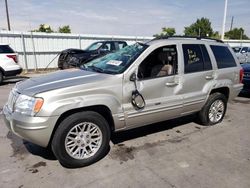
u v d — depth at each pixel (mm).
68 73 3773
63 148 3107
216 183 2926
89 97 3172
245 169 3258
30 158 3506
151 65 3867
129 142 4094
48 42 15422
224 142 4141
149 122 3900
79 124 3186
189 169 3236
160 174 3109
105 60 4129
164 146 3947
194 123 5070
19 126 2982
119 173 3129
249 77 7359
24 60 14711
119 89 3418
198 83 4387
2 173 3102
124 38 18250
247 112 6035
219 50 4840
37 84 3277
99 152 3404
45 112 2910
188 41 4320
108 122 3621
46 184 2883
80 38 16594
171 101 3988
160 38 4105
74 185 2869
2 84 10320
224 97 4980
